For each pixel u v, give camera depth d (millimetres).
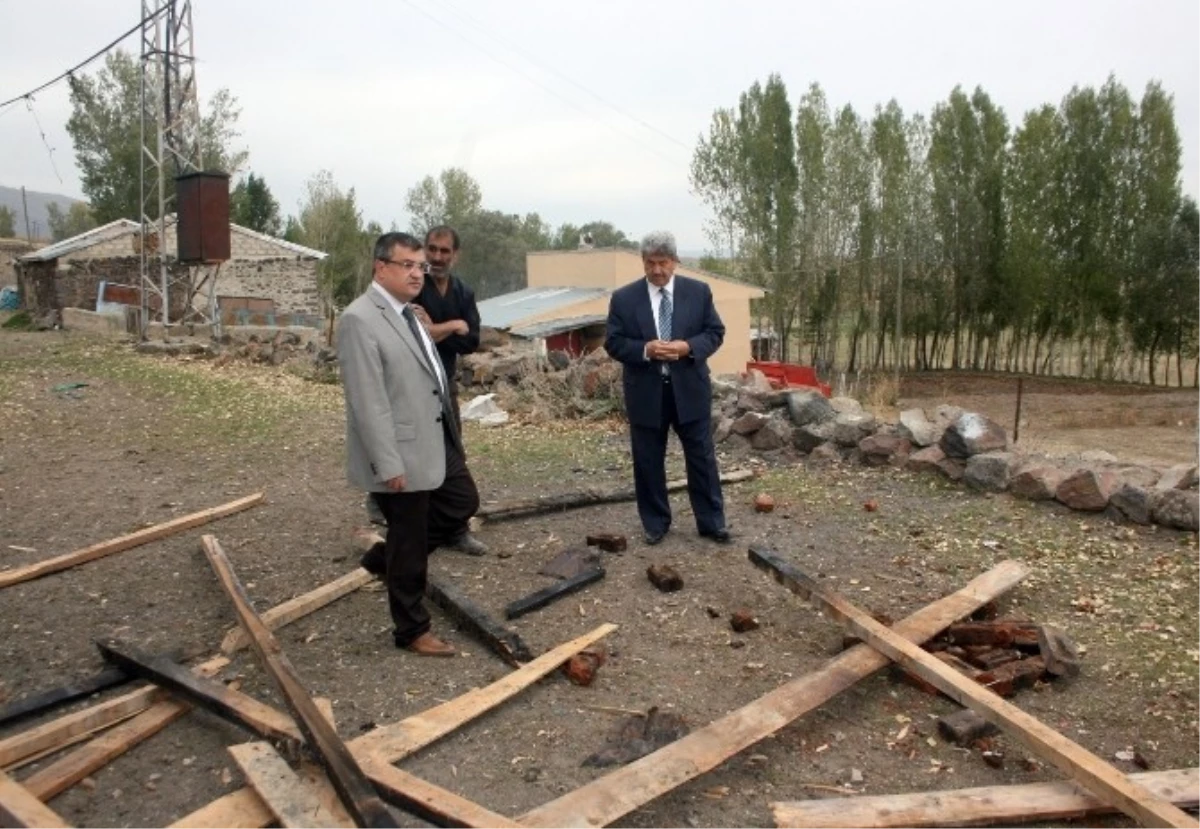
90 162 45156
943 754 3621
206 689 3723
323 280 42125
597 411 10555
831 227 39750
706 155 40188
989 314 43688
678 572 5477
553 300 28656
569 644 4387
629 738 3656
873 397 30797
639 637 4641
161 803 3215
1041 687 4164
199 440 9656
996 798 3180
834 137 39312
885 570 5598
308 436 9781
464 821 2906
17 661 4441
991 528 6363
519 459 8672
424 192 38219
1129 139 39031
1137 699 4062
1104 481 6609
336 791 2965
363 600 5125
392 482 4082
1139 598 5145
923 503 6977
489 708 3822
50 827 2762
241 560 5855
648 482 6027
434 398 4277
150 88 29234
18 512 7039
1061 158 40062
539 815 2984
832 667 4012
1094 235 39812
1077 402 28625
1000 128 41531
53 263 30031
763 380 10531
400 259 4156
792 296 40406
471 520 6340
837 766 3527
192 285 23828
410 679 4180
